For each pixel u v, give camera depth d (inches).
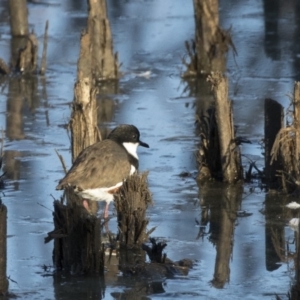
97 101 844.6
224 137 614.2
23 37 1115.3
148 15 1249.4
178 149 697.0
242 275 458.6
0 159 620.1
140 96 867.4
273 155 578.6
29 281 450.3
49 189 599.8
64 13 1253.7
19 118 785.6
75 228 461.4
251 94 864.3
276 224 535.8
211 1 938.1
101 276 458.3
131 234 498.9
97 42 914.1
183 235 517.7
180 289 440.8
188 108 821.9
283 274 458.9
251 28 1157.1
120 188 515.2
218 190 602.9
